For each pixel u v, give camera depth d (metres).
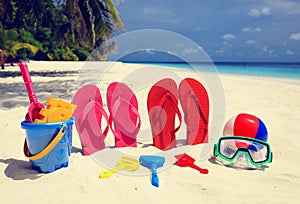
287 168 2.92
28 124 2.56
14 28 20.33
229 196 2.31
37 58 33.91
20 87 8.67
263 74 22.62
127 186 2.45
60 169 2.75
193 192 2.37
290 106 6.54
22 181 2.49
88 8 13.94
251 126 3.16
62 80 10.96
